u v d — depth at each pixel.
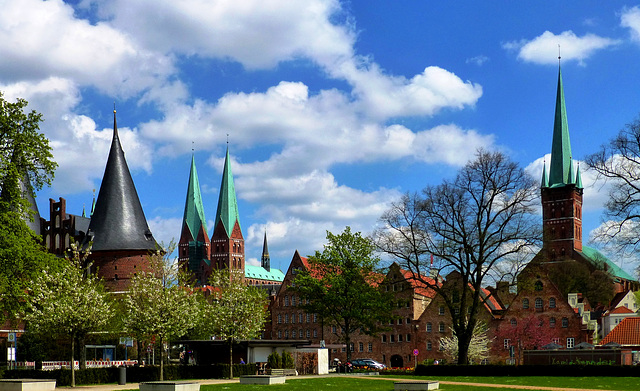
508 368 63.25
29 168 59.84
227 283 74.06
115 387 50.22
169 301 60.41
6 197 58.59
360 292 85.00
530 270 69.56
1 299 57.12
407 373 68.62
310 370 78.31
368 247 85.62
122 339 76.44
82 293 54.81
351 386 46.19
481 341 106.25
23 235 58.25
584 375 60.16
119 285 106.00
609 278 170.00
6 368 60.66
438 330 123.12
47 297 54.69
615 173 60.81
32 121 60.12
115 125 113.31
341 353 134.00
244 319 70.56
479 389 42.22
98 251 106.75
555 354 79.50
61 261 61.97
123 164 112.25
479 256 68.06
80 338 56.28
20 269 57.22
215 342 71.75
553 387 45.06
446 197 69.50
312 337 143.62
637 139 60.53
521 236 66.56
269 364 70.00
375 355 130.12
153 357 86.94
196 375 63.56
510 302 124.88
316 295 86.44
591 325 122.56
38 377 52.91
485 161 68.25
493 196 67.81
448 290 74.31
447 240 69.81
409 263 73.31
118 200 109.75
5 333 86.12
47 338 77.00
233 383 50.97
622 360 76.31
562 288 169.25
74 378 52.44
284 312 148.50
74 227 116.94
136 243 107.81
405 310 127.56
